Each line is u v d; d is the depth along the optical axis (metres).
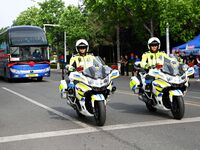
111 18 35.94
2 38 27.52
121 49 50.28
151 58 9.64
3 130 8.33
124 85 20.67
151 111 10.49
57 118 9.77
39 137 7.52
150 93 9.77
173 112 9.01
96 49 55.19
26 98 14.79
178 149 6.33
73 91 9.14
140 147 6.53
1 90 19.27
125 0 31.45
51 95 15.70
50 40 57.47
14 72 24.75
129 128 8.14
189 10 28.45
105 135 7.53
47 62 25.44
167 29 28.92
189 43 26.59
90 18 50.72
